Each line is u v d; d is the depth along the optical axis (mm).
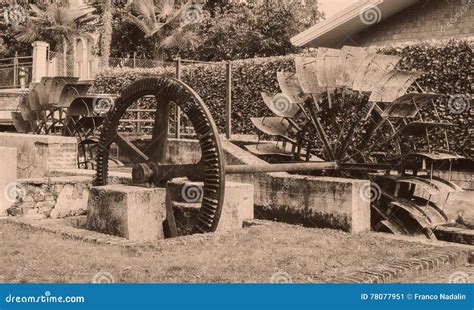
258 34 28234
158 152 9742
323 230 9227
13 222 9336
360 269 6828
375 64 12203
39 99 18062
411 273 6918
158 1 33812
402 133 11742
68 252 7242
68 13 33844
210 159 9062
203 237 8242
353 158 12453
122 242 7871
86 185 11773
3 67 28281
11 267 6488
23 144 14016
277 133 13688
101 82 23281
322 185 9969
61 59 27406
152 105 20547
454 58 13766
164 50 33000
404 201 10938
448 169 13906
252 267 6758
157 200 9195
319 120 13117
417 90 14234
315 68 12641
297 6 28906
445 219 10875
